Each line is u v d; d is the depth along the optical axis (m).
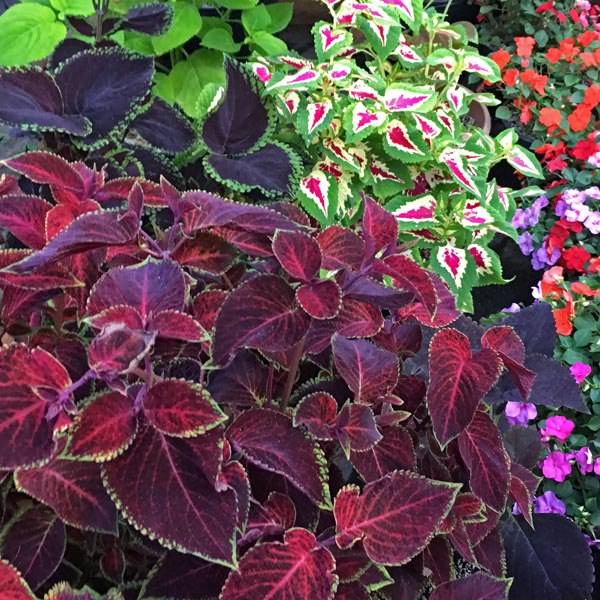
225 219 1.10
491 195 2.78
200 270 1.18
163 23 2.15
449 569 1.19
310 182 2.58
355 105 2.60
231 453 1.08
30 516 1.06
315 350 1.19
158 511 0.89
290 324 1.06
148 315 0.98
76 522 0.97
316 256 1.08
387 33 2.76
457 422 1.11
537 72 4.14
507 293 3.34
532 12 4.24
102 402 0.93
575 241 3.14
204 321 1.19
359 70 2.71
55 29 2.59
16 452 0.88
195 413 0.92
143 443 0.93
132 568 1.22
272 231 1.13
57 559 1.03
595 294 2.58
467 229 2.72
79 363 1.08
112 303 0.99
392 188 2.67
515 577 1.57
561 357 2.57
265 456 1.06
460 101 2.88
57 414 0.90
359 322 1.20
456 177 2.61
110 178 1.78
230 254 1.20
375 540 1.04
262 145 1.93
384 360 1.19
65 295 1.21
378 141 2.70
